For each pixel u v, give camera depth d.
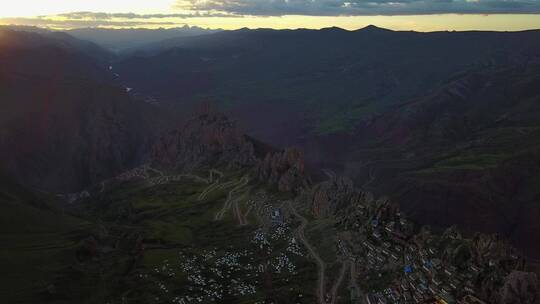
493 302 170.88
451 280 187.75
